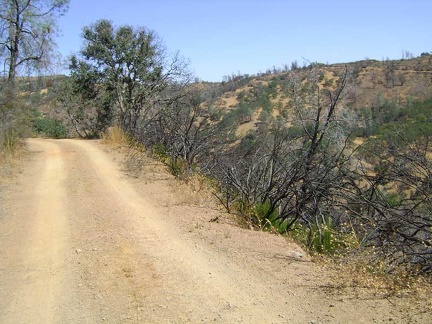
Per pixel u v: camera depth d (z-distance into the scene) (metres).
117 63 30.27
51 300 4.88
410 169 6.28
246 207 8.08
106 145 20.22
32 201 9.84
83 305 4.71
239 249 6.33
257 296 4.78
